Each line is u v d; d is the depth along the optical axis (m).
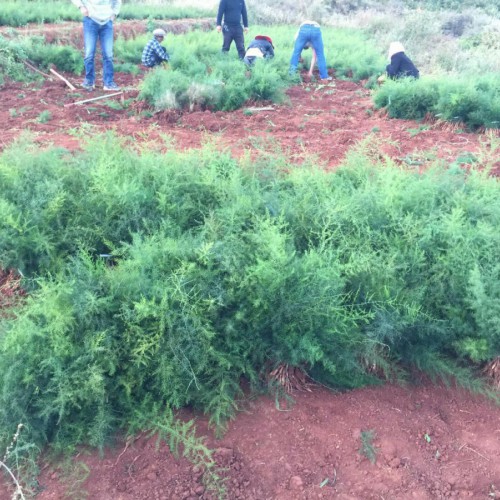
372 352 3.62
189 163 4.84
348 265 3.60
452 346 3.83
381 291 3.68
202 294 3.37
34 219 4.08
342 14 22.23
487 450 3.33
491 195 4.62
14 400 2.94
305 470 3.10
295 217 4.16
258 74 9.23
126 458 3.08
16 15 13.03
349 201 4.25
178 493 2.91
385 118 8.71
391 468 3.16
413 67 10.36
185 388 3.30
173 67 10.59
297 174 4.78
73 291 3.29
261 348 3.51
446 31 20.19
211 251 3.62
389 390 3.68
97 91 9.54
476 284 3.54
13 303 3.86
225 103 8.80
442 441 3.38
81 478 2.94
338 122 8.20
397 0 26.69
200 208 4.44
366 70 11.76
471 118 8.04
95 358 3.15
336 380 3.65
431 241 4.00
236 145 6.66
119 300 3.37
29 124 7.36
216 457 3.10
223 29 12.37
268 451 3.18
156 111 8.18
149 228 4.21
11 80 9.77
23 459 2.95
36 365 3.09
